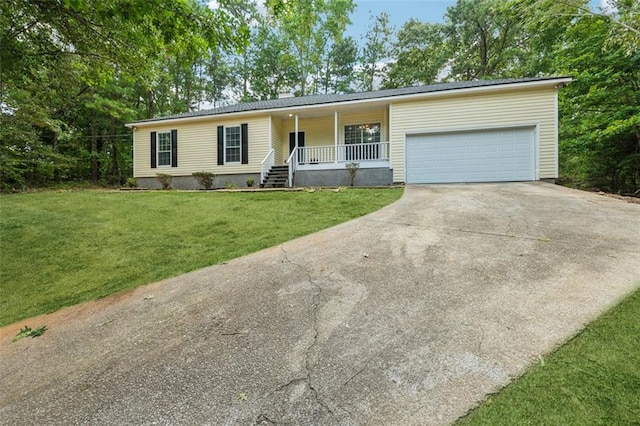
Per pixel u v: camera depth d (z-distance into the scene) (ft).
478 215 16.61
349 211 20.35
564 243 11.66
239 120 41.22
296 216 20.06
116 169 65.57
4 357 7.38
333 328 7.25
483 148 32.58
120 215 22.38
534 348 5.99
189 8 13.70
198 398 5.39
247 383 5.66
